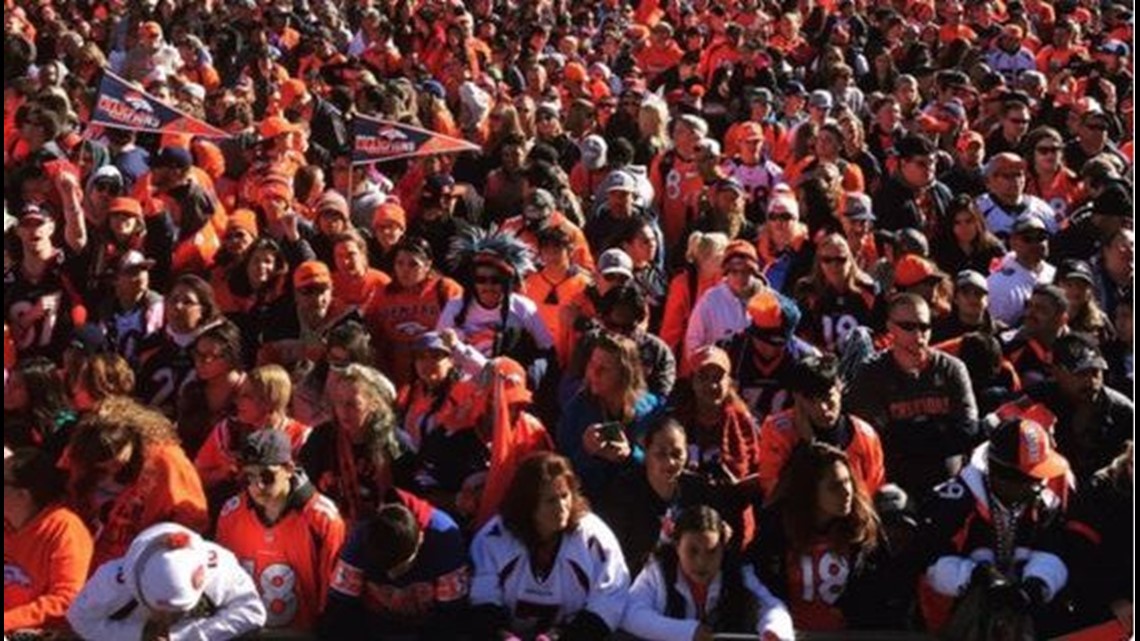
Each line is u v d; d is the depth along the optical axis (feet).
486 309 29.25
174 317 27.86
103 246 31.32
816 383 22.58
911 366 25.77
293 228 32.35
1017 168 38.93
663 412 24.23
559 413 26.66
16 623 19.63
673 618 20.20
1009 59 69.82
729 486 22.58
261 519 20.72
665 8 84.07
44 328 29.89
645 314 28.81
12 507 20.31
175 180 34.22
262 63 57.67
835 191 35.45
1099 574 20.63
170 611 18.70
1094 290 31.76
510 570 20.44
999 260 34.96
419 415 24.79
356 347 26.18
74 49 57.16
